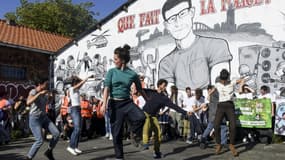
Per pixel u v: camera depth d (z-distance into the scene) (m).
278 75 12.52
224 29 13.87
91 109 14.77
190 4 14.87
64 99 14.05
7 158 9.33
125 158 9.18
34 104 7.87
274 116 11.99
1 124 12.15
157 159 8.93
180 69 15.03
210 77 14.16
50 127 8.10
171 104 8.10
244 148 10.66
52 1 40.38
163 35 15.62
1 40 18.34
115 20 17.20
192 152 10.15
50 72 19.38
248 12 13.28
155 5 15.93
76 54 18.52
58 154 10.02
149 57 16.02
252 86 13.05
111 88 6.29
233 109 9.40
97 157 9.42
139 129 6.52
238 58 13.45
